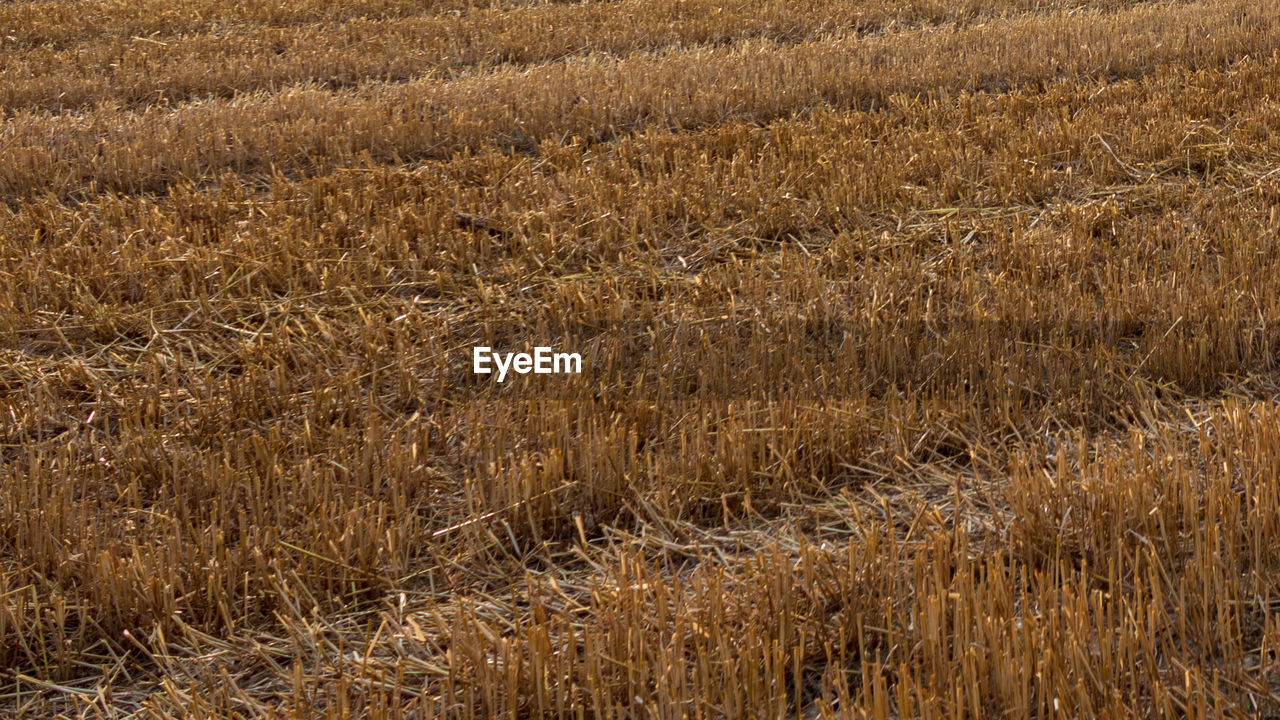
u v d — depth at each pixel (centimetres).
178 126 788
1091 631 289
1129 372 448
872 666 268
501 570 345
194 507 374
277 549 330
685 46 1094
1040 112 802
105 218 624
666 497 366
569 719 270
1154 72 926
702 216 625
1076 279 532
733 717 257
